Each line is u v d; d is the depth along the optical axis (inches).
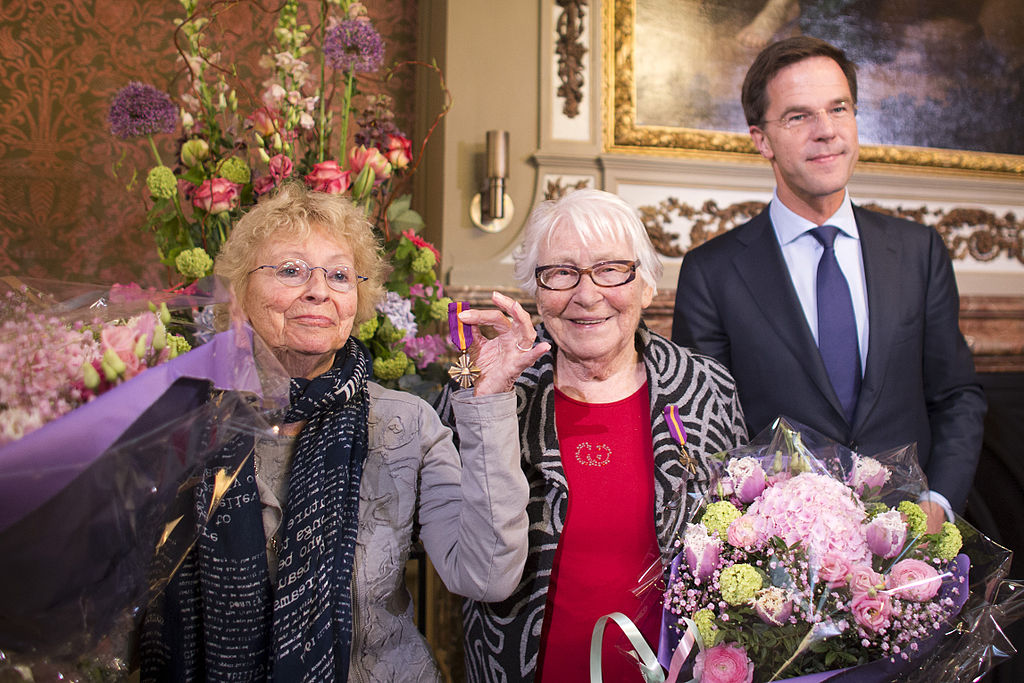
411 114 124.8
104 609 33.6
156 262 115.6
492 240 113.1
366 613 46.8
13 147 111.4
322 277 47.1
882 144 123.0
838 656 39.8
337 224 49.5
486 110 113.7
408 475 50.0
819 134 70.5
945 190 123.6
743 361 74.0
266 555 44.8
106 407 31.9
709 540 42.0
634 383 59.8
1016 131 127.6
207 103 75.5
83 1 113.7
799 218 73.9
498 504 46.9
